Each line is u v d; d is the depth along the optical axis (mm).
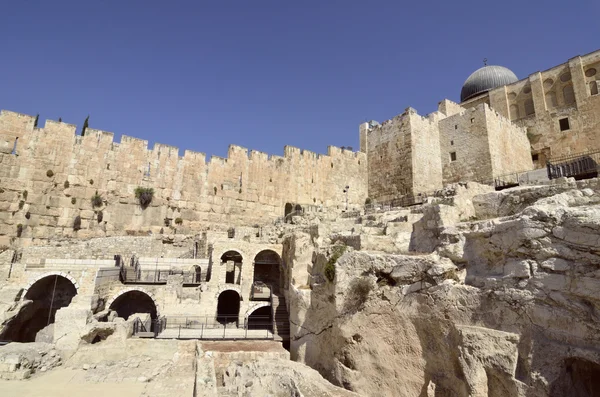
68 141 38625
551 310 10945
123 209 40031
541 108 50188
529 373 10820
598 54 46062
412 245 19109
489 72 62250
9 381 18656
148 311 35125
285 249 33875
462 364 12414
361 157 56562
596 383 11219
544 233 11711
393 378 15672
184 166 44469
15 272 27359
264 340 25750
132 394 17844
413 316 15180
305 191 52500
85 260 30391
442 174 48094
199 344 24031
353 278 18250
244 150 49188
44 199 36438
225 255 37094
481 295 12883
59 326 23156
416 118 48531
